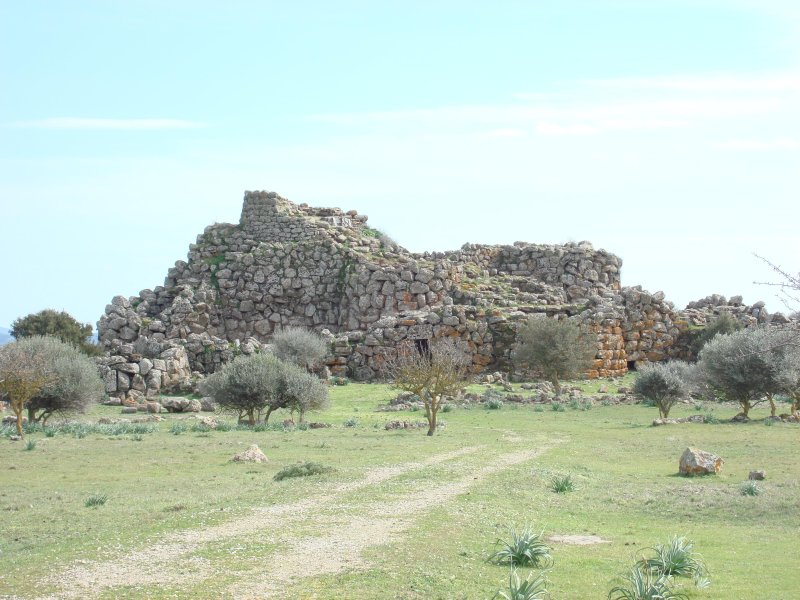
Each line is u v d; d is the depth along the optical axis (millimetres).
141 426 47156
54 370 49219
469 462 32938
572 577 17531
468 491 26250
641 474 31500
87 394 50156
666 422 47594
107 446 39625
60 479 30969
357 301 87438
